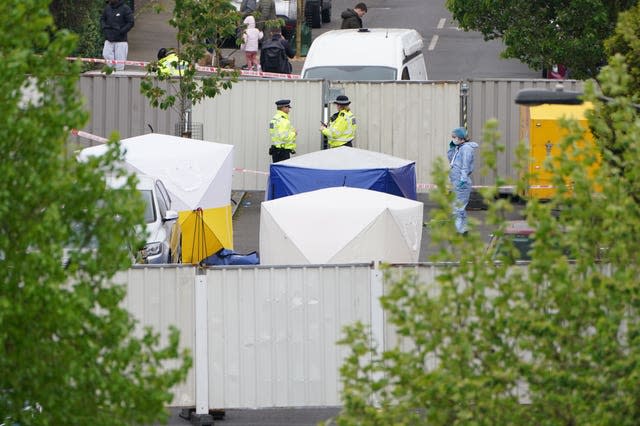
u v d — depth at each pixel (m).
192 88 91.88
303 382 58.00
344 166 82.44
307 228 67.06
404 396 34.88
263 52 129.38
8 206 31.19
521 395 37.22
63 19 131.38
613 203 33.59
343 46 109.88
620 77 36.25
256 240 91.75
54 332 31.58
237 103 104.38
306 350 57.84
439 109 103.56
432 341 33.75
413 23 169.00
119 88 104.38
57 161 31.67
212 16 90.31
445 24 168.12
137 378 32.00
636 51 59.28
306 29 154.12
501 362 33.81
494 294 46.91
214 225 78.19
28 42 32.31
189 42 90.56
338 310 57.56
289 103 100.75
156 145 79.38
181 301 57.31
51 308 30.89
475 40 159.25
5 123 31.19
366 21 171.00
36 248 31.69
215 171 78.25
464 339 33.34
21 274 31.23
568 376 32.94
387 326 57.25
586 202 33.94
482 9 98.75
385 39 110.81
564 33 97.50
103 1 141.62
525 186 34.56
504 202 34.00
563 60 98.00
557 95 46.47
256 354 57.88
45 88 32.31
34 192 31.27
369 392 34.56
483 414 33.44
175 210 77.06
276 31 130.12
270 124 100.12
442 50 153.88
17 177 31.41
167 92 104.06
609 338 32.88
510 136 102.56
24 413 32.38
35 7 32.34
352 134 99.69
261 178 105.00
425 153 104.06
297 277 57.53
